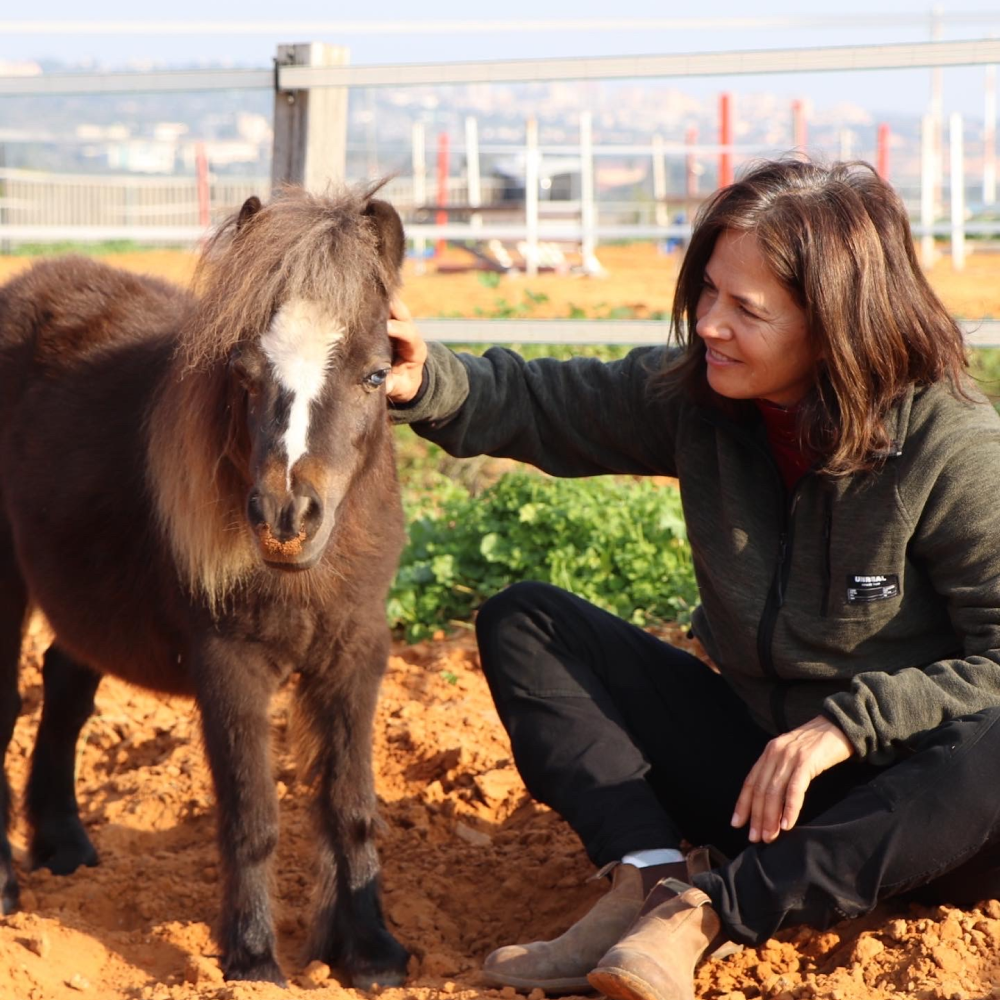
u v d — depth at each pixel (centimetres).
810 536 235
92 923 263
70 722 287
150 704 341
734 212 229
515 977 233
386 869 273
